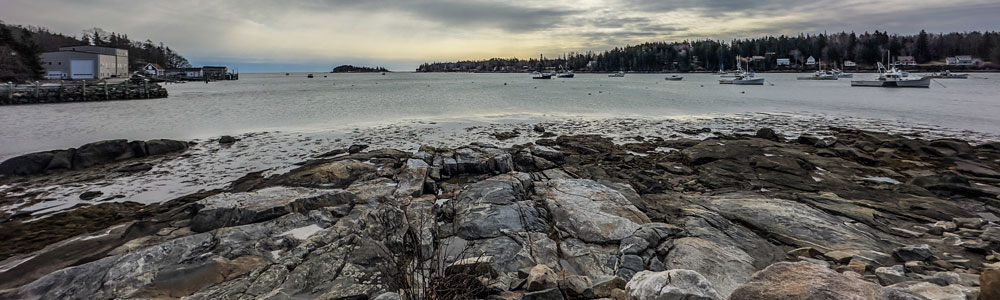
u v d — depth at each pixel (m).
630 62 177.75
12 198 10.45
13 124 21.92
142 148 14.77
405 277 4.85
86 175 12.44
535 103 35.66
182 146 16.08
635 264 6.53
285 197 9.20
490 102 36.75
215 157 14.80
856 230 7.89
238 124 22.56
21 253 7.46
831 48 144.00
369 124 22.67
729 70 150.38
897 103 33.44
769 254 6.99
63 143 17.16
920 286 4.78
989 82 66.50
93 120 23.77
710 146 14.90
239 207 8.43
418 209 8.96
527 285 5.42
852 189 10.62
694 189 11.05
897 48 134.25
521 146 16.23
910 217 8.70
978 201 9.79
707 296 3.79
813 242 7.45
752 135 19.27
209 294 5.27
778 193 10.24
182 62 149.50
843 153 14.70
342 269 5.98
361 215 8.24
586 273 6.53
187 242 6.91
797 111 28.73
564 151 15.62
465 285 4.97
